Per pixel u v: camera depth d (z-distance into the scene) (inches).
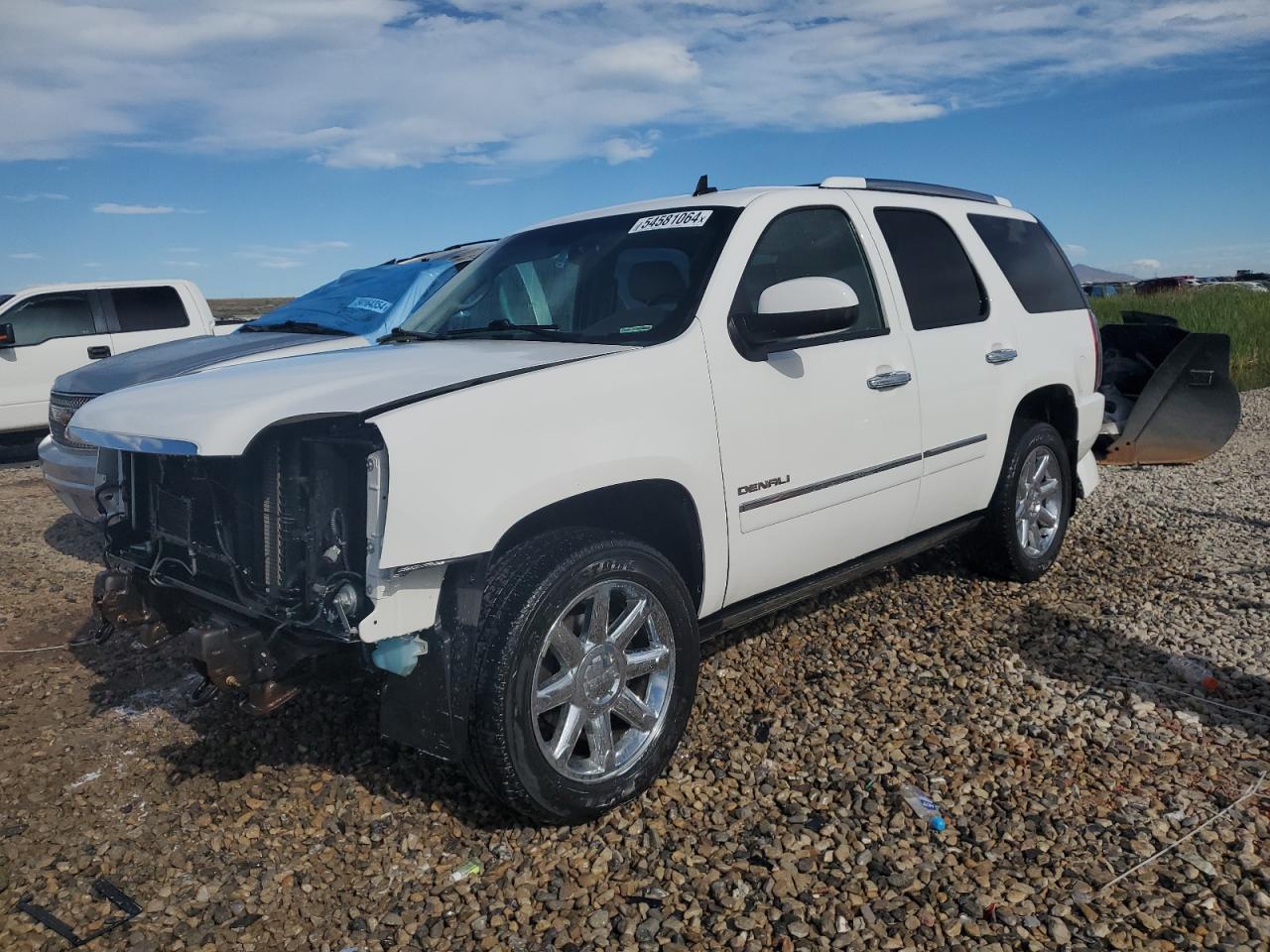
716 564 140.1
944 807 126.6
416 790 136.9
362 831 127.8
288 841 126.4
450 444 111.3
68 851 125.6
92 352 470.3
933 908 107.4
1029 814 124.2
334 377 124.3
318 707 163.5
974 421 186.9
